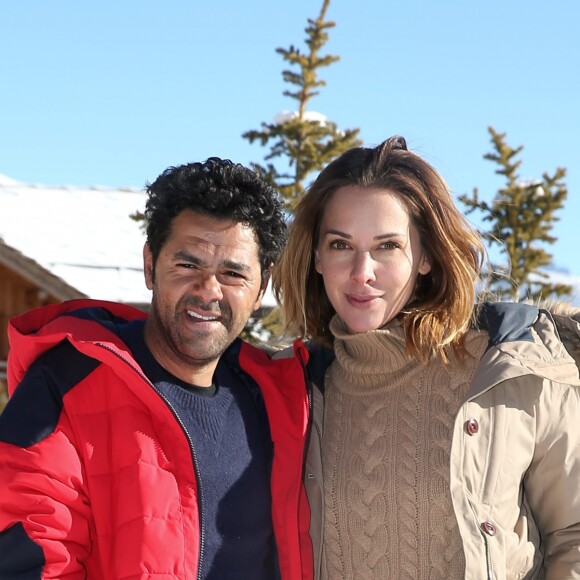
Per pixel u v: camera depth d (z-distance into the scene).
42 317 2.97
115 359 2.63
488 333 3.03
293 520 2.90
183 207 2.77
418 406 3.01
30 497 2.52
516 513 2.88
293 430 3.04
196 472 2.70
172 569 2.58
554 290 8.52
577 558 2.82
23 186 14.02
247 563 2.82
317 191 3.12
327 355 3.32
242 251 2.80
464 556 2.82
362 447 3.03
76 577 2.56
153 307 2.87
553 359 2.89
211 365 2.90
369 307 3.03
